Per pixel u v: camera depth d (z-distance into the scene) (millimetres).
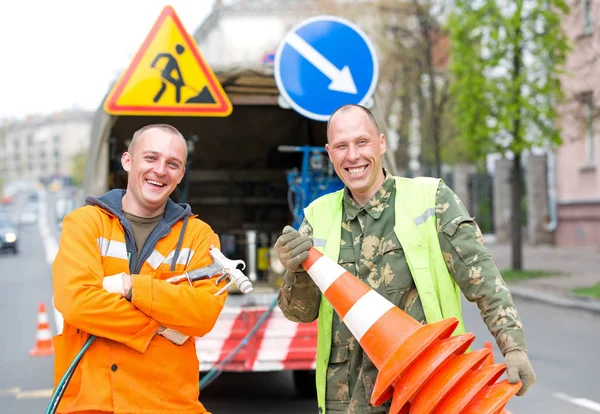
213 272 3229
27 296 18875
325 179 7336
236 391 8062
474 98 17422
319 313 3311
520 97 16859
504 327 2943
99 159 6617
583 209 25031
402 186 3279
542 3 16875
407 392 2748
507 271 19047
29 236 55188
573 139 17844
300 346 6332
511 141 17703
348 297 3018
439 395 2705
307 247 3139
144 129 3299
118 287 3043
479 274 3043
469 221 3125
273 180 9477
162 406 3088
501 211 30828
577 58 21141
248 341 6281
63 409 3066
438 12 21328
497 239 30891
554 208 26828
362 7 26906
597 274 18000
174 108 6703
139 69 6656
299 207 7516
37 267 29750
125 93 6621
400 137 29344
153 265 3229
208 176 9445
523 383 2848
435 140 21953
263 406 7320
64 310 3020
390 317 2924
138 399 3051
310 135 8922
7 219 40312
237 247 9016
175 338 3127
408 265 3152
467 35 17547
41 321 10516
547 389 7777
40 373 9148
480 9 16984
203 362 6258
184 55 6707
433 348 2801
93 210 3225
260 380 8711
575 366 8898
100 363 3059
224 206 9484
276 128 9164
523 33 17000
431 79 21750
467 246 3076
